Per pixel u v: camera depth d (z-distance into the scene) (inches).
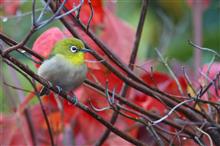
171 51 624.1
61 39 417.7
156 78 438.9
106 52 388.2
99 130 474.9
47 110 468.4
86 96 446.6
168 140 395.5
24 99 461.7
